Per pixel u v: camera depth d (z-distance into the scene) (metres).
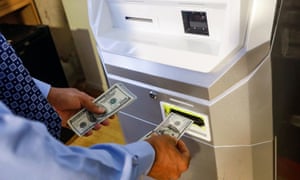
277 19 0.69
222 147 0.87
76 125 0.91
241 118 0.80
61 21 2.13
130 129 1.14
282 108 0.87
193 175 1.04
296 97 0.95
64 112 0.96
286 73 0.83
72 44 2.22
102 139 1.78
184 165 0.74
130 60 0.92
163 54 0.83
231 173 0.93
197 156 0.96
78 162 0.41
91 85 2.24
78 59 2.27
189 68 0.78
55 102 0.94
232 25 0.68
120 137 1.76
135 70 0.92
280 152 0.94
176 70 0.81
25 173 0.37
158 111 0.95
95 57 2.04
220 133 0.84
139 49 0.89
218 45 0.77
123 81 0.99
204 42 0.80
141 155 0.56
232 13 0.67
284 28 0.74
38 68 1.71
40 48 1.69
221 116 0.80
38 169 0.37
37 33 1.66
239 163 0.90
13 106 0.75
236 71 0.73
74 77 2.29
